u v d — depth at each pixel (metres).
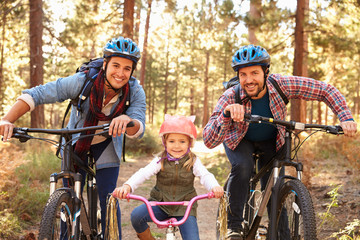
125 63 3.34
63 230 2.82
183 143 3.31
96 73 3.48
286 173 7.77
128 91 3.53
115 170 3.75
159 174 3.37
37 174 7.91
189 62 48.62
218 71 42.22
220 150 15.58
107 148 3.69
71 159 3.05
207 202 7.49
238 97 3.59
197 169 3.32
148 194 7.89
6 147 8.84
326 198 6.23
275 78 3.60
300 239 2.88
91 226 3.60
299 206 2.85
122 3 17.91
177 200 3.31
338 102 3.45
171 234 2.77
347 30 15.25
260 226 4.01
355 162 7.46
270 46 17.22
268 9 16.02
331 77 26.39
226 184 3.94
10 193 5.46
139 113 3.58
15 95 25.28
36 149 10.27
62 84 3.43
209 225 5.89
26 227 5.00
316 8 15.75
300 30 16.02
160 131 3.33
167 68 53.72
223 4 16.06
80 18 18.33
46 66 28.67
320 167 8.48
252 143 3.87
